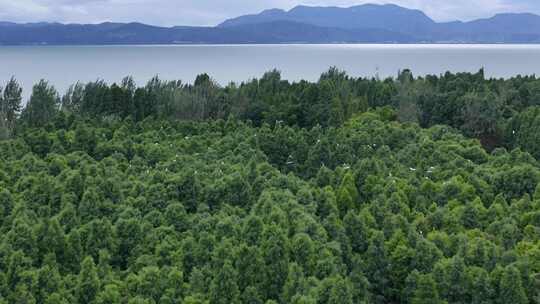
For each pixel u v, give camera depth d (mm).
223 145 111812
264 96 160375
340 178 93375
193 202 86438
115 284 61125
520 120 135125
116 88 152000
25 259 63188
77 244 68625
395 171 98938
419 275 64625
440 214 78938
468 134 143250
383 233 72438
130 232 72312
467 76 190625
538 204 82250
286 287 60562
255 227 69500
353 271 64812
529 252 69062
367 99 162250
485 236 74125
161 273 61438
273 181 90500
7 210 79562
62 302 57344
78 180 84812
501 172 93938
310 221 72188
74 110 151250
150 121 135875
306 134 121750
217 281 59625
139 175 95812
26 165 97438
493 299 63500
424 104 154375
